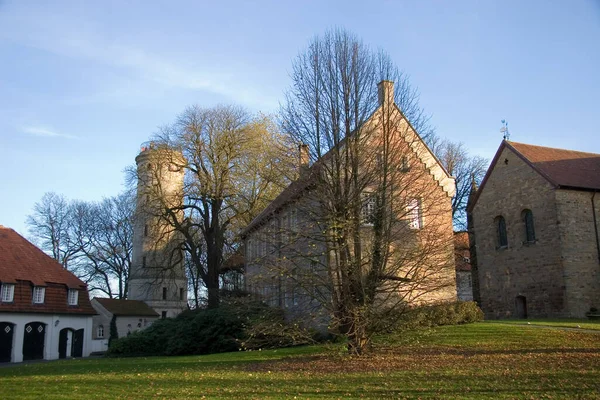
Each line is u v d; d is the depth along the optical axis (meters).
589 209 32.72
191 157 44.84
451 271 20.03
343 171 19.88
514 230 34.91
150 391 14.97
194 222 46.25
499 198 36.38
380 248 19.27
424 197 20.69
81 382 17.19
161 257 52.44
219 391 14.55
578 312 30.91
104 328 59.59
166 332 34.00
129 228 67.62
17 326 39.25
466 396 12.42
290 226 21.27
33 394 14.97
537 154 35.62
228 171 44.25
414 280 19.11
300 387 14.57
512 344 19.97
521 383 13.44
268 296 22.17
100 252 67.38
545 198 32.72
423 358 18.39
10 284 39.53
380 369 16.72
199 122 44.94
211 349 31.27
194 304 46.69
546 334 21.36
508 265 35.16
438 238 19.88
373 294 19.28
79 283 44.94
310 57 22.58
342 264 19.03
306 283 19.28
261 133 43.78
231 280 44.78
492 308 36.16
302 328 21.72
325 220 19.22
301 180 20.42
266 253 24.55
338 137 20.12
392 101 21.33
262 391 14.25
